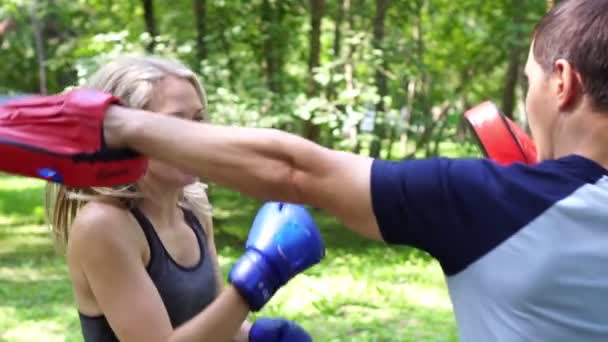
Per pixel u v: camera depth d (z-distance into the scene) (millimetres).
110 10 11797
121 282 2000
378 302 6648
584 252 1279
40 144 1306
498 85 13688
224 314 1965
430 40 12758
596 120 1348
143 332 1984
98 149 1317
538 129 1434
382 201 1320
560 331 1287
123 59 2168
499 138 1776
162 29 11305
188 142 1321
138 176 1390
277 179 1325
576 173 1326
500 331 1312
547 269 1280
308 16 11406
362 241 9695
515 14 10055
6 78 19797
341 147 9492
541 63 1411
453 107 10891
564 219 1295
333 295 6871
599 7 1346
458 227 1317
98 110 1316
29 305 6625
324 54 12188
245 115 8320
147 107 2076
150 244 2105
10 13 13961
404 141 12328
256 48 10203
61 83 16891
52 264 8461
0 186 15766
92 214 2021
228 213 11570
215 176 1329
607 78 1325
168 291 2127
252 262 1988
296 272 2023
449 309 6504
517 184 1319
